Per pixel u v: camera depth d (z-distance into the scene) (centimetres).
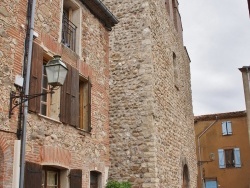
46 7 855
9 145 670
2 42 693
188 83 1828
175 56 1552
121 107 1167
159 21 1347
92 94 1026
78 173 862
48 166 797
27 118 727
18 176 669
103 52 1131
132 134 1127
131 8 1255
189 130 1678
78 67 962
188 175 1495
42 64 800
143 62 1182
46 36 838
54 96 855
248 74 2267
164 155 1177
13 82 704
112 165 1120
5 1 716
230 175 2686
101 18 1130
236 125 2764
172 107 1372
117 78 1202
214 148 2770
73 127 895
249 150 2683
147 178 1066
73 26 1002
